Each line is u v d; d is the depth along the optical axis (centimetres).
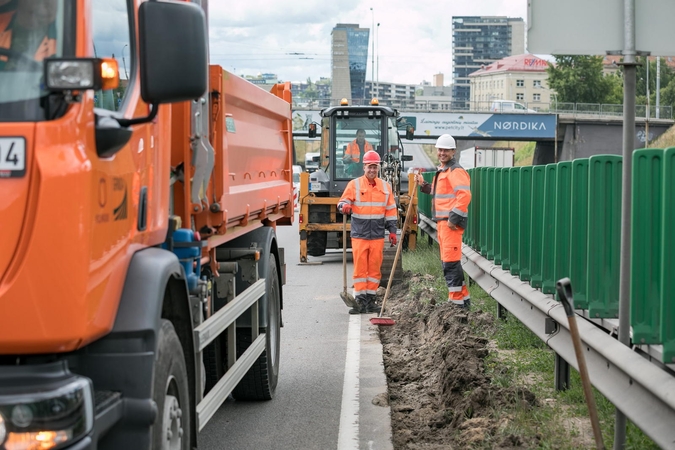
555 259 668
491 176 1048
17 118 310
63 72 305
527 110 7556
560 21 488
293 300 1275
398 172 1819
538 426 574
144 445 351
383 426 630
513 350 822
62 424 302
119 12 387
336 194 1961
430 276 1409
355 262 1139
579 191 622
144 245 403
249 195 656
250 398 707
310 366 838
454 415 623
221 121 553
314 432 621
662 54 486
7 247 304
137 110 396
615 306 580
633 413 452
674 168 433
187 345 437
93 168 322
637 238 471
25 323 304
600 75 9494
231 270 608
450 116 7206
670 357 439
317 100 7856
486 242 1080
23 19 327
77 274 308
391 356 884
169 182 462
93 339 331
